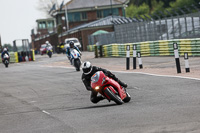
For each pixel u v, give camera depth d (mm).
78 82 66500
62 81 70875
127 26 149750
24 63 163625
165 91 46125
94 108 39531
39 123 34156
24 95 56625
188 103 35812
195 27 107750
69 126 31125
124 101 40969
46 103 46844
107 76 39969
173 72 66250
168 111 32656
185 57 63219
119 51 128375
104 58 132750
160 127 26750
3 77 93875
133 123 29203
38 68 118625
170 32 119688
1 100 53438
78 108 40781
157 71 71000
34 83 72375
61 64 127688
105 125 29734
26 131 30984
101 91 39281
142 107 36406
